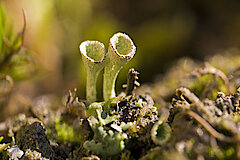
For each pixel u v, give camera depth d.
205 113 0.12
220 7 0.56
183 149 0.12
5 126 0.15
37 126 0.13
